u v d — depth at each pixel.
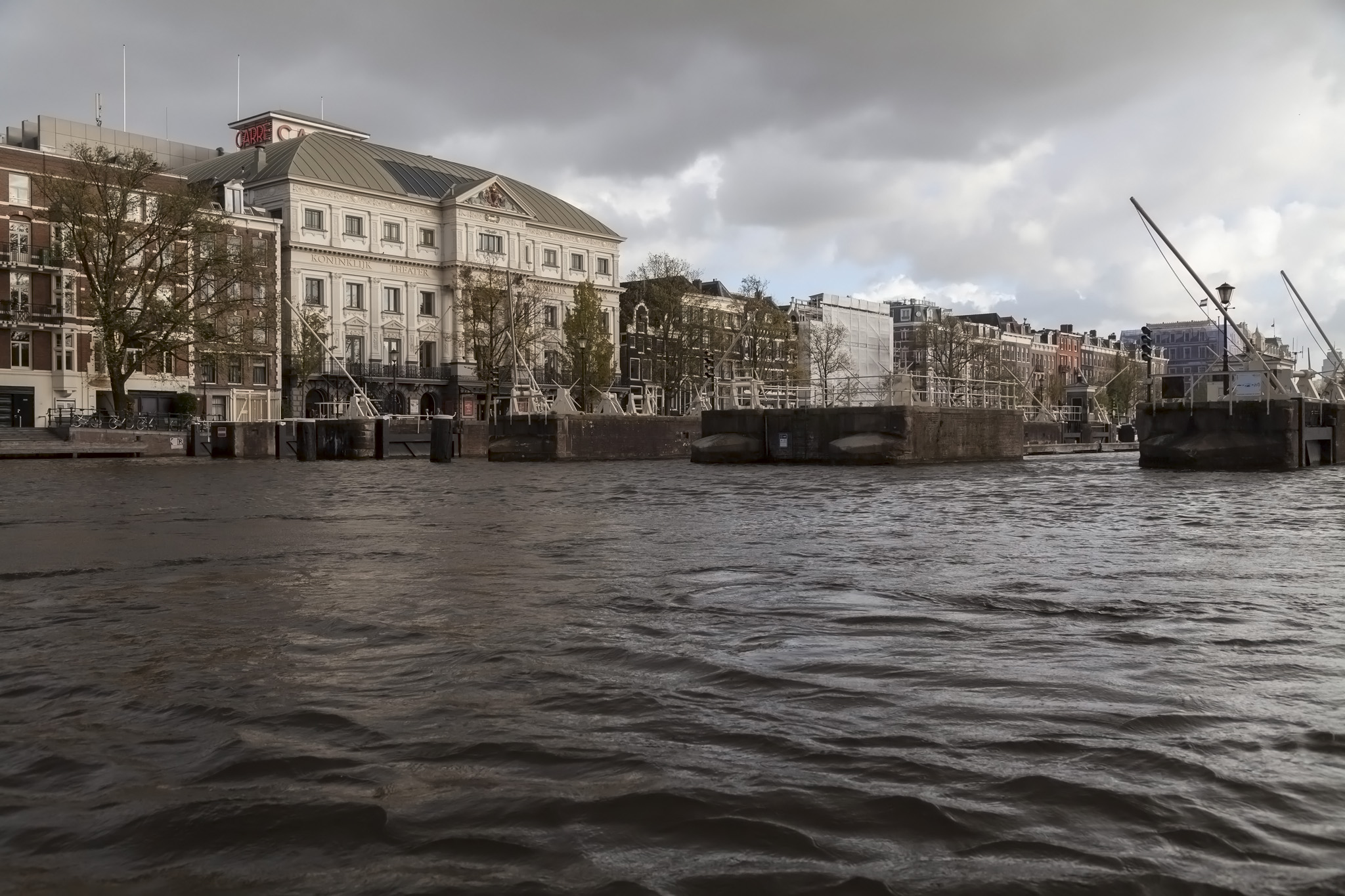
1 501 23.45
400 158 101.31
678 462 57.84
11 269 69.69
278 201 87.31
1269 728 5.15
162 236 65.81
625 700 5.71
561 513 20.09
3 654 6.89
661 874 3.53
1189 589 9.75
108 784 4.42
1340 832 3.86
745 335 96.94
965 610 8.59
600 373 91.81
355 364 90.88
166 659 6.73
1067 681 6.11
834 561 11.99
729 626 7.87
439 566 11.53
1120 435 105.31
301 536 15.15
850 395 59.81
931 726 5.20
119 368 64.19
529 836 3.85
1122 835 3.84
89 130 85.62
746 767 4.59
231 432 63.22
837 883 3.44
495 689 5.96
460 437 67.88
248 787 4.36
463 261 97.31
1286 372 43.50
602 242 111.50
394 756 4.77
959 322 127.31
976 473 41.78
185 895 3.39
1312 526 16.69
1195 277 44.00
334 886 3.45
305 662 6.63
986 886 3.42
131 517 18.89
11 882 3.49
